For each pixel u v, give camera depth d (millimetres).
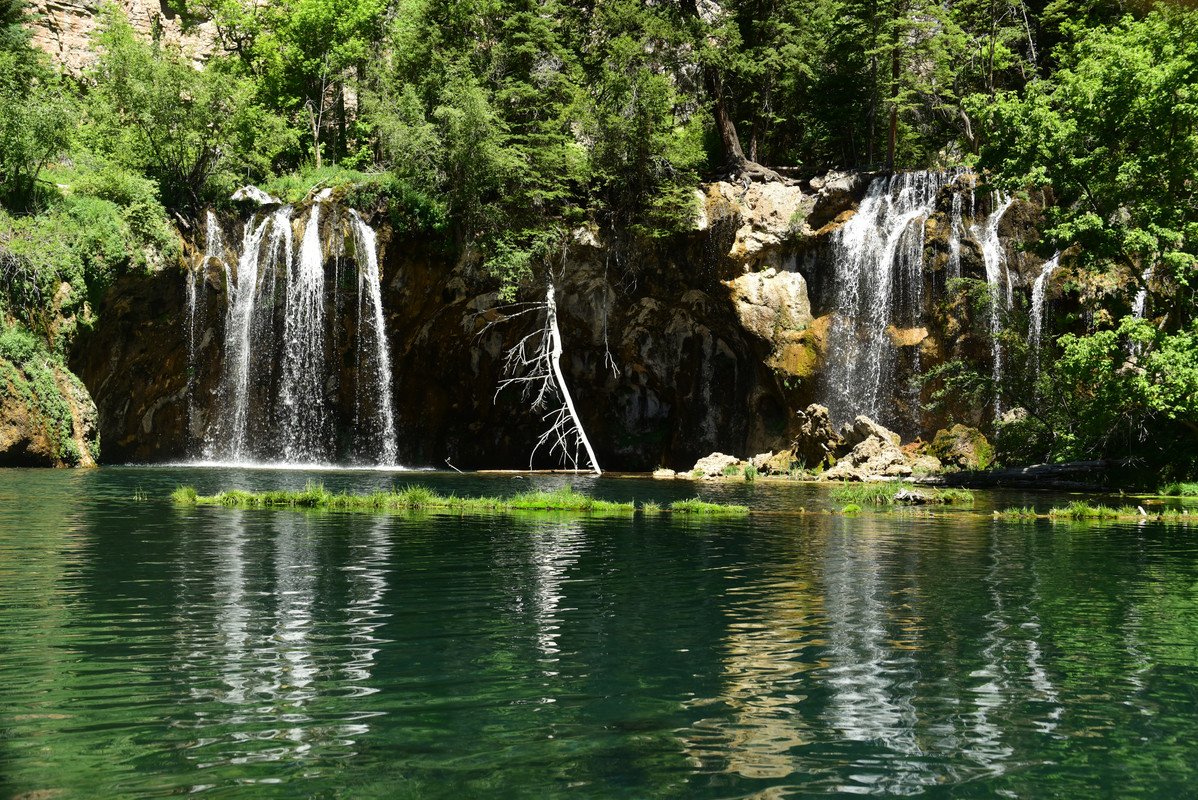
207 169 44031
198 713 5223
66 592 8867
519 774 4371
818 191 43750
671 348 48031
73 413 36781
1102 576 10852
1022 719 5363
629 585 9859
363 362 44938
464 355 48719
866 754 4738
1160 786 4363
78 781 4188
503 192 44438
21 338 34969
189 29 56781
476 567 10961
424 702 5531
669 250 45344
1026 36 51594
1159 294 31031
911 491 24359
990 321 39094
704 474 39969
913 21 44469
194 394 43312
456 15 47844
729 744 4863
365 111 49625
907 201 42188
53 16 53719
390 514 17859
